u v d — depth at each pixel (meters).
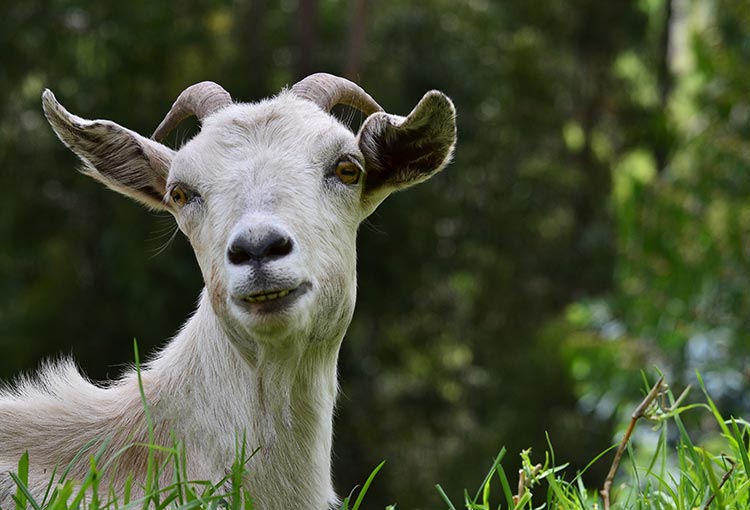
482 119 29.12
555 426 24.30
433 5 28.58
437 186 27.58
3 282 26.30
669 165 20.50
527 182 29.42
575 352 18.56
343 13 28.22
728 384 16.17
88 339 25.16
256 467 5.39
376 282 27.22
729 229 18.55
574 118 32.66
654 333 17.89
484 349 30.00
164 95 25.86
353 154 5.39
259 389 5.38
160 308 24.31
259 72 26.86
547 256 30.12
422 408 29.25
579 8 32.00
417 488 27.67
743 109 19.59
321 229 5.20
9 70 25.36
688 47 20.91
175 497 4.73
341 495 27.48
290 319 4.91
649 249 18.88
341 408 27.50
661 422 5.96
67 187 25.78
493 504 23.92
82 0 25.30
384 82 26.92
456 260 28.78
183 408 5.50
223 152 5.30
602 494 5.71
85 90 25.53
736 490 5.43
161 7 25.78
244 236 4.82
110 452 5.53
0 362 24.64
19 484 4.80
